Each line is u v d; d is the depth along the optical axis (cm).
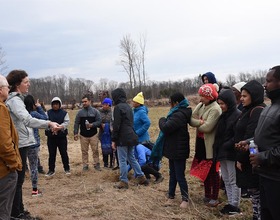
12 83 541
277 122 362
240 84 656
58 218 575
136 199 662
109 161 1095
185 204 607
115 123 715
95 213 593
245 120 480
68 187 780
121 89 732
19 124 535
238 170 480
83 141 955
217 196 610
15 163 421
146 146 810
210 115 583
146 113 821
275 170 362
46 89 7025
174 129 593
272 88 371
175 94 608
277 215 366
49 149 905
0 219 422
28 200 678
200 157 623
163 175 855
